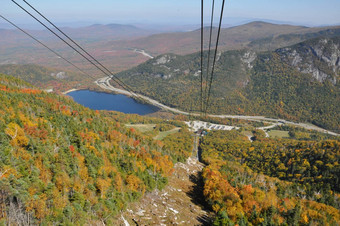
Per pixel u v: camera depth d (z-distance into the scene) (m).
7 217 32.81
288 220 81.56
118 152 83.56
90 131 95.81
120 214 48.12
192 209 67.69
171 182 89.25
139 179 65.12
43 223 35.16
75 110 129.88
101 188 51.97
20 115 78.81
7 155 45.62
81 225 38.94
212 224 60.19
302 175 170.38
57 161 54.53
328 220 91.00
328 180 152.12
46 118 91.88
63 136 75.50
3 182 35.94
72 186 47.75
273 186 126.62
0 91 109.94
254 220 73.56
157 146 128.75
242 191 90.19
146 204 58.69
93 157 64.31
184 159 131.62
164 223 51.47
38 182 42.69
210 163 152.62
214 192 80.56
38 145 58.12
